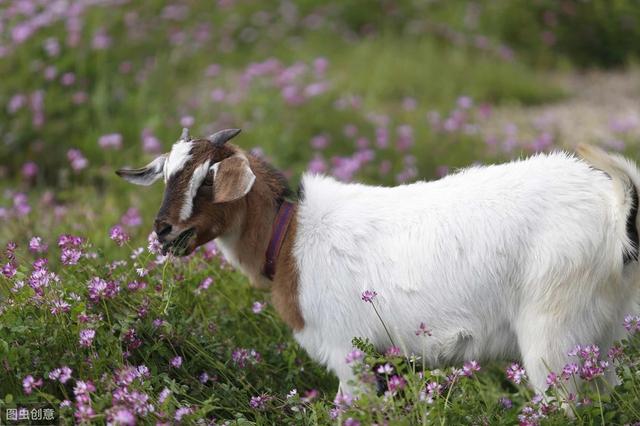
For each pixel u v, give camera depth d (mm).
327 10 21531
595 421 6875
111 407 6723
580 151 7207
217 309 8844
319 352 7684
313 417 6957
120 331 7805
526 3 22688
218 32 19594
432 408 6457
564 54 22094
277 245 7656
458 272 7246
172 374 7758
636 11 22625
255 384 8062
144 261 8445
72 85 15961
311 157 14375
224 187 7035
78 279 8141
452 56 20031
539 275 7023
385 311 7410
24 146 14930
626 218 6887
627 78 21094
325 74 17609
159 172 8039
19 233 10734
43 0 17125
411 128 15086
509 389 9266
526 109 18281
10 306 7449
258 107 15391
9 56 16172
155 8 19812
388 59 19078
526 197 7188
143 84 16281
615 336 7367
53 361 7215
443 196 7516
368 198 7742
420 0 22422
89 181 13695
